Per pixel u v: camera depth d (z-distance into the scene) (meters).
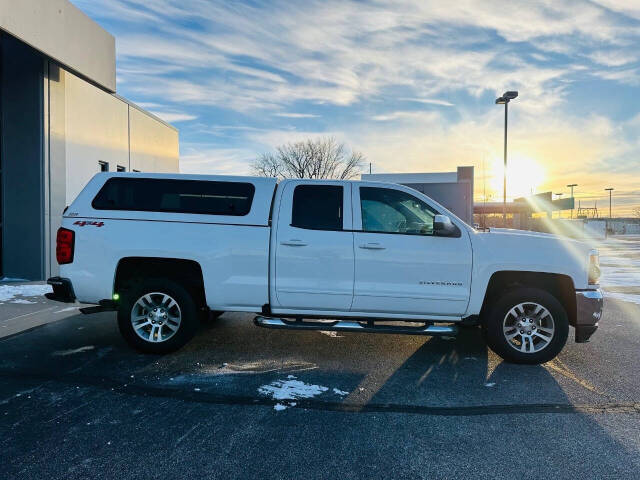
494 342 4.93
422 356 5.26
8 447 3.09
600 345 5.81
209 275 4.99
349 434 3.33
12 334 6.00
